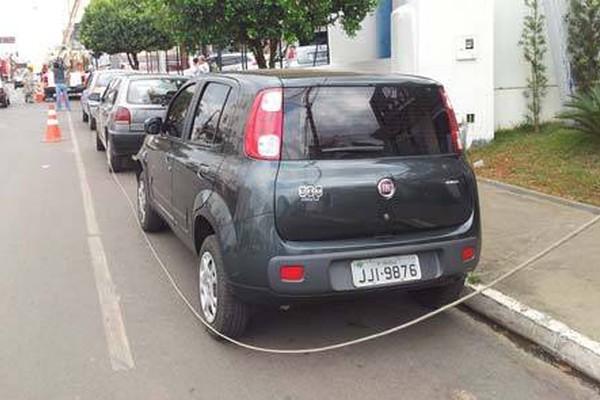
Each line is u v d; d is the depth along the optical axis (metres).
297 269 4.08
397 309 5.29
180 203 5.63
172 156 5.91
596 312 4.75
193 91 5.94
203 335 4.80
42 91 38.09
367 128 4.38
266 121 4.23
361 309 5.29
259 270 4.12
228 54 23.91
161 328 4.92
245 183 4.20
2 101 32.34
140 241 7.28
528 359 4.43
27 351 4.55
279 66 12.34
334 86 4.38
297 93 4.30
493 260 5.95
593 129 8.88
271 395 3.96
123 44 31.66
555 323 4.55
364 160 4.32
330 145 4.27
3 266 6.42
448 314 5.20
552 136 10.07
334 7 10.76
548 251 5.44
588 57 9.80
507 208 7.68
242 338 4.71
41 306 5.37
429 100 4.63
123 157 11.77
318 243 4.17
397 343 4.67
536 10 10.77
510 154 9.87
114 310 5.27
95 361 4.40
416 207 4.38
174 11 10.53
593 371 4.12
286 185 4.11
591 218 7.13
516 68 11.05
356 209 4.21
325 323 5.01
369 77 4.52
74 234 7.61
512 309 4.82
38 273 6.20
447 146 4.64
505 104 11.11
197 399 3.91
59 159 13.80
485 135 10.66
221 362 4.38
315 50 16.91
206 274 4.79
